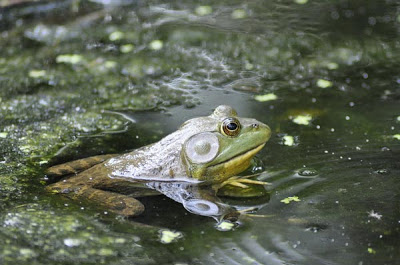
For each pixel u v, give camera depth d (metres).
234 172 7.04
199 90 9.73
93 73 10.52
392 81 9.70
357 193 6.55
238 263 5.48
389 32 11.64
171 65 10.77
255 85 9.82
